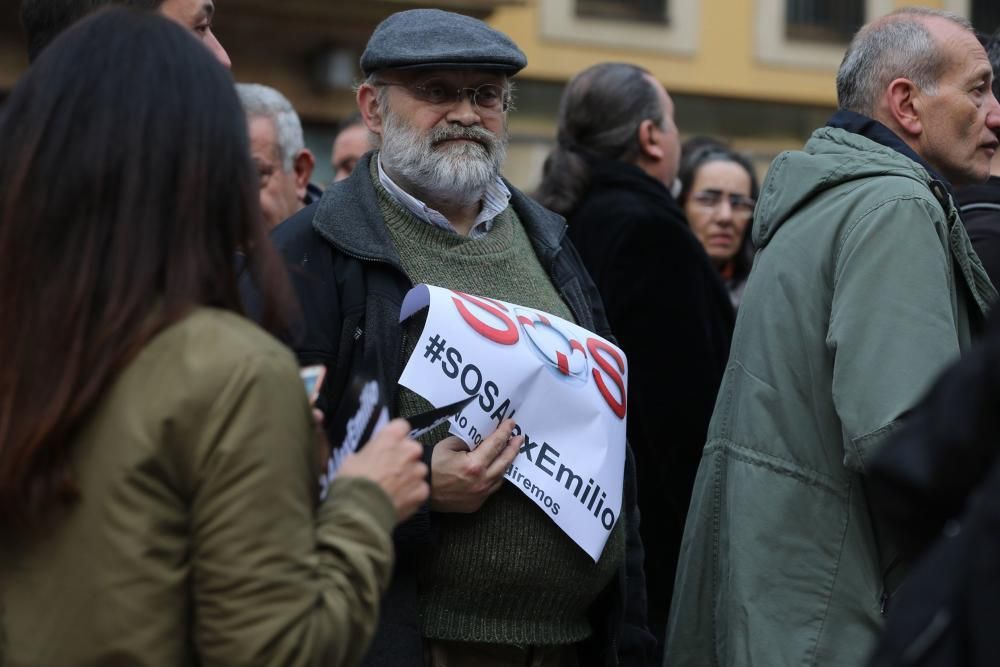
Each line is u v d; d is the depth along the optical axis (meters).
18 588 2.19
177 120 2.31
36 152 2.27
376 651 3.24
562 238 3.90
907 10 3.98
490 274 3.63
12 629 2.18
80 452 2.18
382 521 2.39
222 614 2.16
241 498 2.16
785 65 16.92
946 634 1.83
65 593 2.15
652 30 16.12
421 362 3.28
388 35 3.63
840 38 17.25
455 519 3.38
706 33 16.48
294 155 5.11
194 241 2.30
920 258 3.40
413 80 3.58
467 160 3.57
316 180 13.67
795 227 3.69
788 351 3.59
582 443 3.49
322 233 3.43
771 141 17.02
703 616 3.84
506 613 3.44
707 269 4.85
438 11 3.70
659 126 5.21
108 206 2.26
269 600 2.17
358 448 2.56
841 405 3.37
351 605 2.29
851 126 3.85
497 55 3.59
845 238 3.52
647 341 4.63
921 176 3.56
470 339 3.35
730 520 3.65
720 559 3.77
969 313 3.57
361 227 3.46
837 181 3.65
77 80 2.30
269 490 2.18
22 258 2.24
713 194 7.00
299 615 2.19
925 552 2.04
